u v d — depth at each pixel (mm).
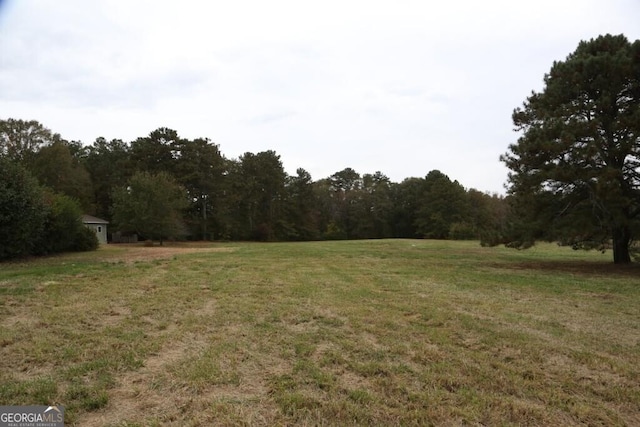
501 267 13758
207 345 4652
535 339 5051
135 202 27781
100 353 4312
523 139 13078
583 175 11812
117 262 14195
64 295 7488
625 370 4055
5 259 15047
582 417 3113
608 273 12023
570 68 12977
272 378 3701
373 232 60156
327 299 7414
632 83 12219
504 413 3139
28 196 14922
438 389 3533
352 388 3510
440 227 52562
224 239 46125
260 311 6371
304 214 57469
